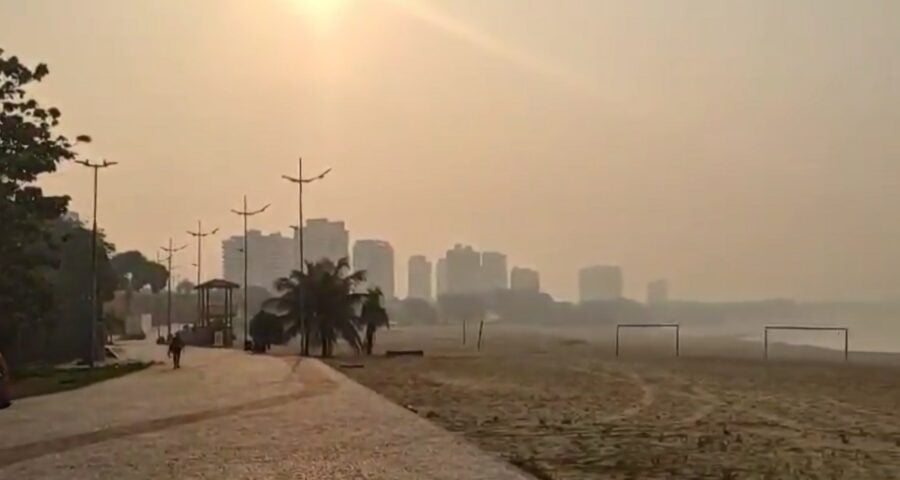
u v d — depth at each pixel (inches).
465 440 852.0
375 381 1775.3
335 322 3339.1
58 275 2819.9
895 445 860.6
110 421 1021.8
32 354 2498.8
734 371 2261.3
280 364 2383.1
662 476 659.4
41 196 1770.4
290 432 909.2
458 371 2162.9
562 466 700.7
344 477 639.8
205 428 946.1
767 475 671.8
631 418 1091.9
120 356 3043.8
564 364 2544.3
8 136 1724.9
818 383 1829.5
